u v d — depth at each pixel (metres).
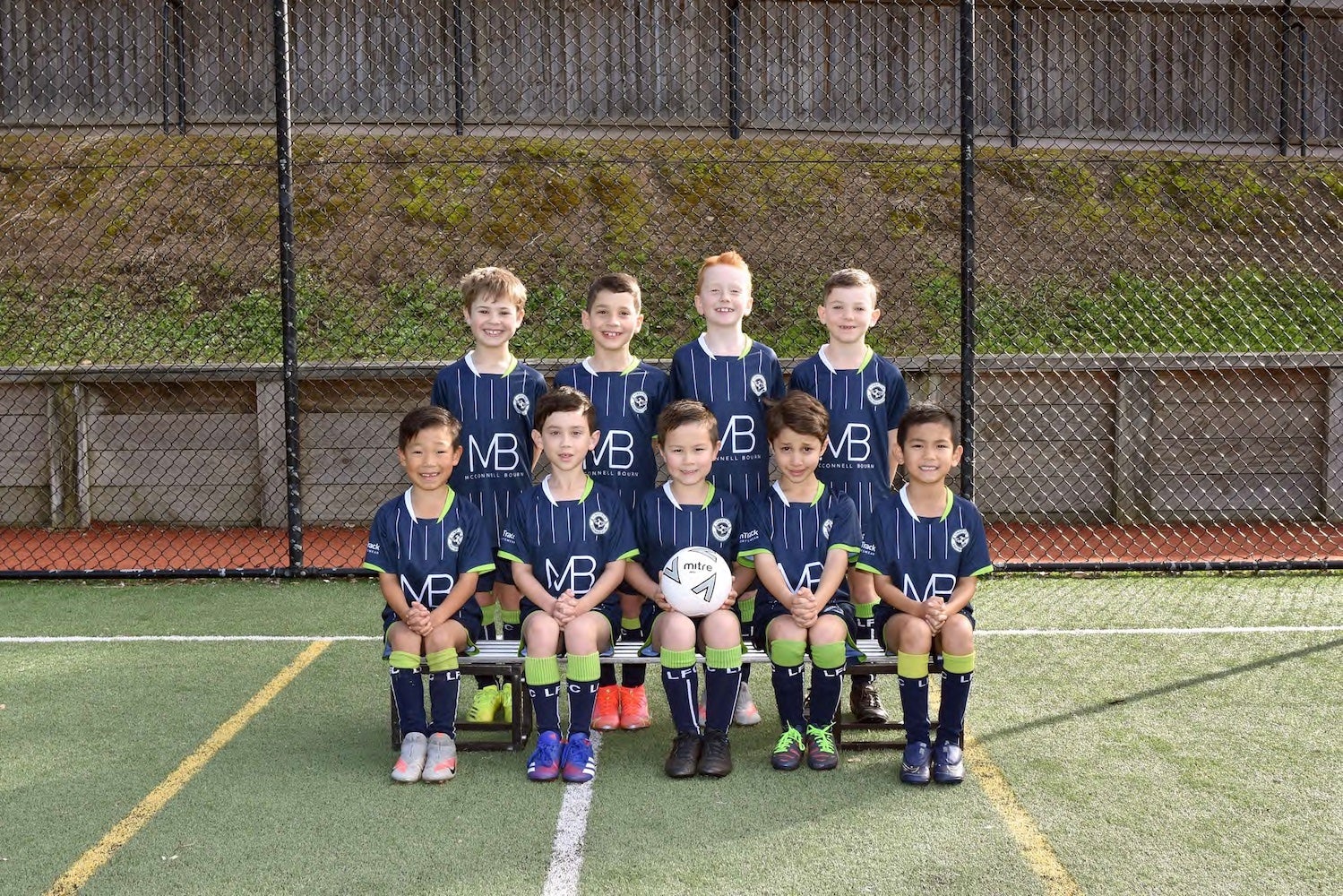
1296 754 3.41
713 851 2.77
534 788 3.21
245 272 8.78
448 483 3.97
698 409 3.54
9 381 7.50
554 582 3.52
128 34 10.01
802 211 9.51
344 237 9.08
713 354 3.93
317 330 8.38
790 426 3.44
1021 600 5.46
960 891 2.55
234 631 4.99
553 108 10.28
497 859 2.73
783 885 2.58
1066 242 9.49
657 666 4.54
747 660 3.46
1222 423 7.80
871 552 3.44
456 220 9.24
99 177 9.52
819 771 3.34
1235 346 8.60
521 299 3.96
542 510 3.53
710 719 3.37
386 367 7.51
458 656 3.50
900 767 3.37
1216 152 10.66
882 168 9.95
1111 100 10.67
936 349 8.37
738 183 9.68
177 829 2.93
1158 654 4.52
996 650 4.61
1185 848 2.77
